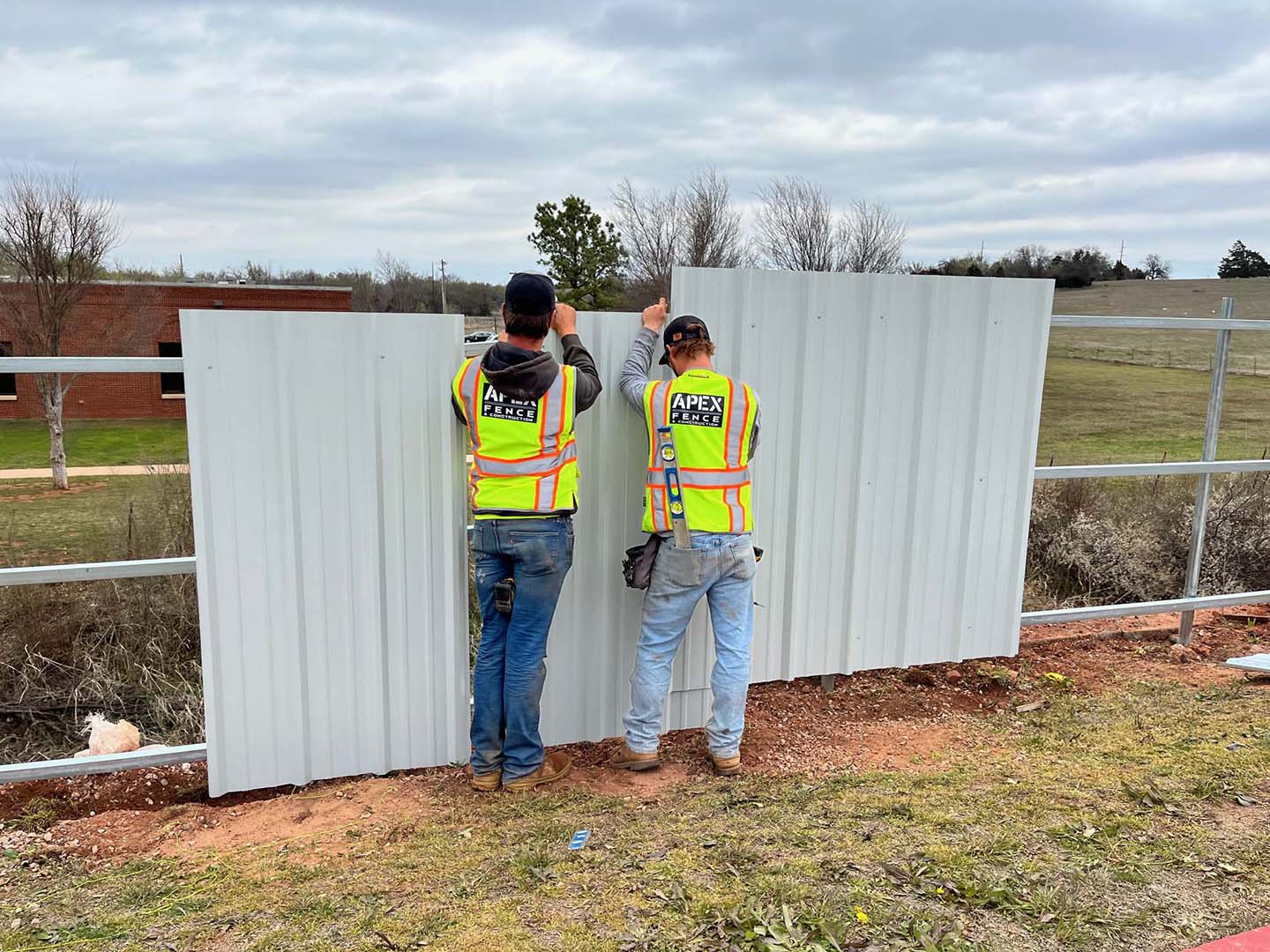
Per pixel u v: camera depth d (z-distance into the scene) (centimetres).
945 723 436
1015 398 462
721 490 351
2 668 530
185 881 293
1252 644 555
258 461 337
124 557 619
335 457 345
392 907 273
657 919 262
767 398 411
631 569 363
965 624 475
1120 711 444
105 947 255
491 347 337
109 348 2234
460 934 257
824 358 417
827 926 254
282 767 360
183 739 485
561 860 299
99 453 1745
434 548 363
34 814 353
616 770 379
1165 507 780
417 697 372
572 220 3819
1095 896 275
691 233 4047
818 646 445
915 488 447
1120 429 1432
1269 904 272
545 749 399
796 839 312
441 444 356
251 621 346
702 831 320
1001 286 446
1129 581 715
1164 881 284
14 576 326
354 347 341
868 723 435
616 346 380
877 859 298
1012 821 326
